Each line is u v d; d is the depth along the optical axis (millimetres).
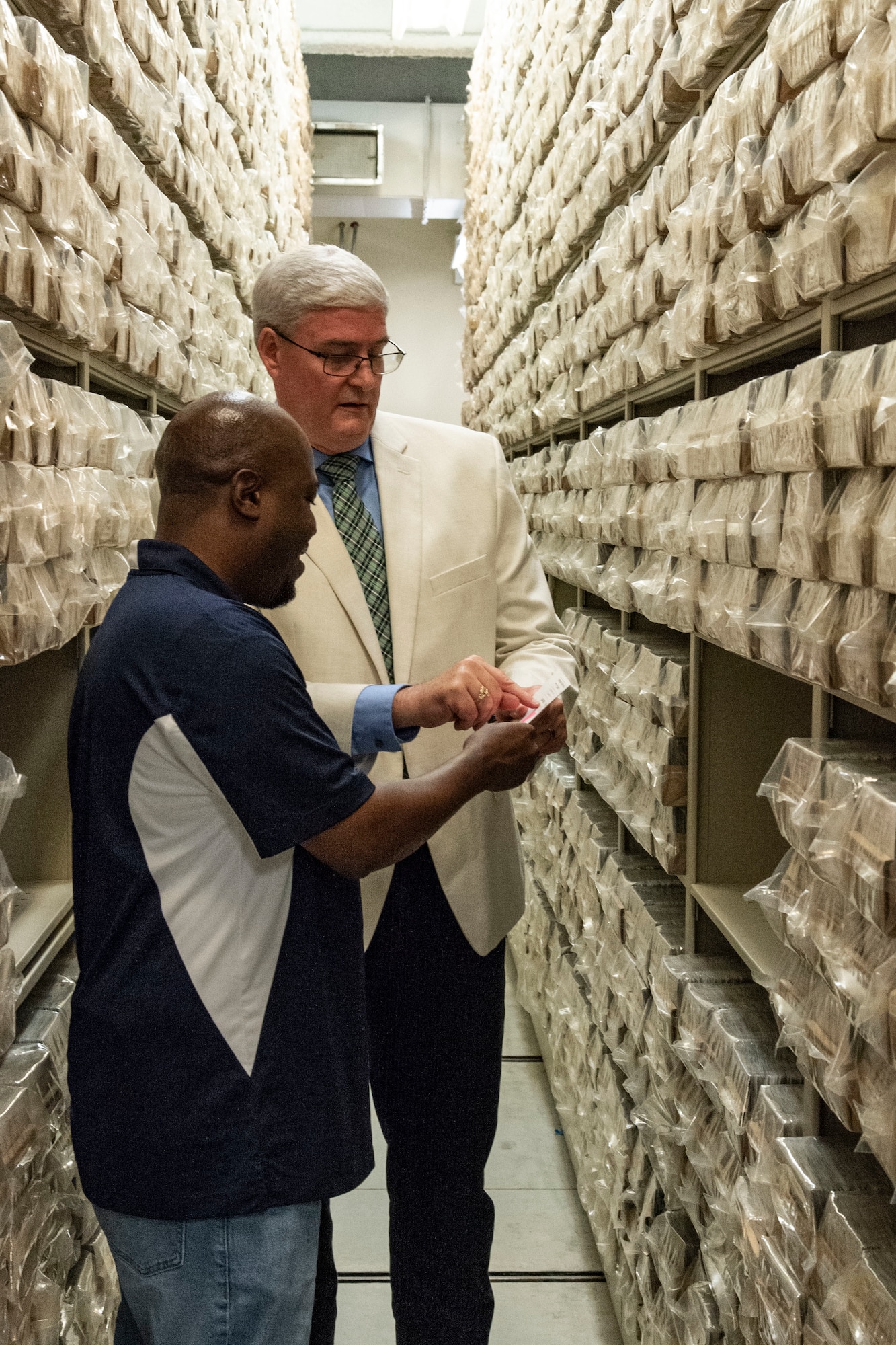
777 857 1806
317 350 1617
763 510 1296
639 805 2072
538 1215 2555
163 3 2143
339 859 1198
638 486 2035
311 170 6188
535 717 1440
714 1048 1543
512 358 3928
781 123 1225
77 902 1232
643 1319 1919
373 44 6484
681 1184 1738
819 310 1228
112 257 1803
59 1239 1507
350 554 1738
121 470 1964
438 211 7688
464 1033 1786
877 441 1009
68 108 1498
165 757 1144
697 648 1765
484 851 1779
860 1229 1056
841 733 1221
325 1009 1236
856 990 1003
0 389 1265
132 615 1188
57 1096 1462
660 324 1842
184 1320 1177
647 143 1896
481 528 1812
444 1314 1793
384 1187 2719
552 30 2885
